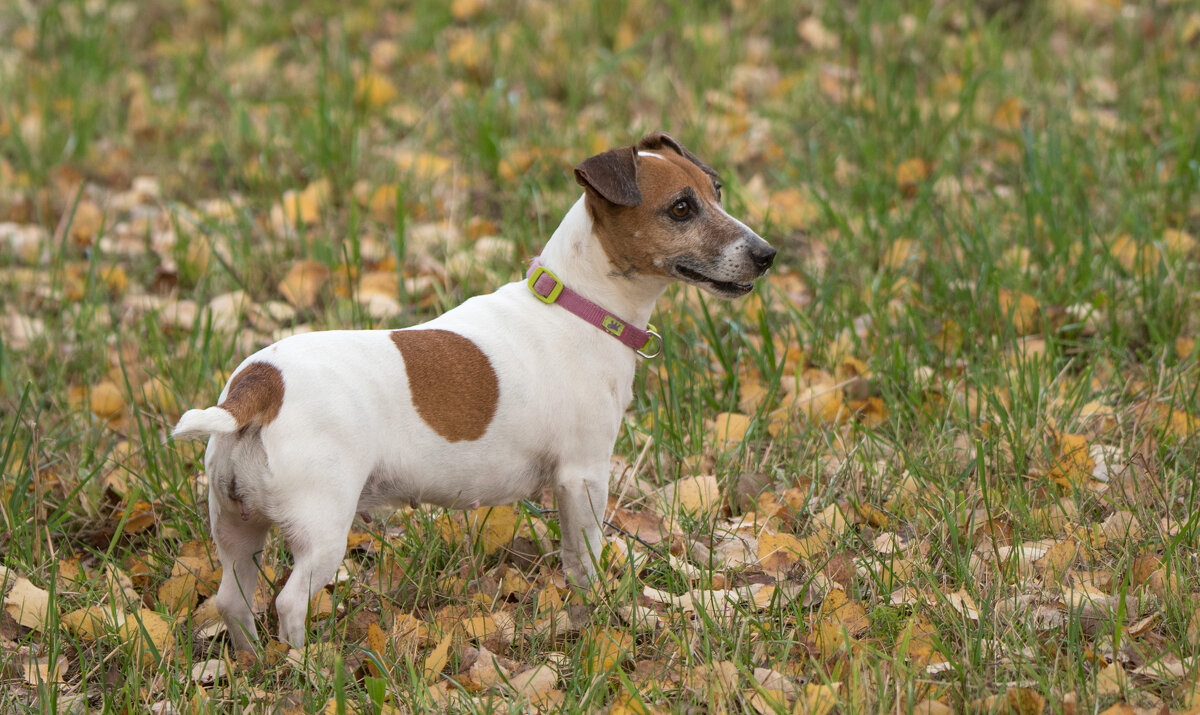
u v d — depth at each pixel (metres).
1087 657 5.13
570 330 5.68
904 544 6.27
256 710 5.06
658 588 6.10
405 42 14.40
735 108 12.40
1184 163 10.21
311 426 5.07
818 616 5.53
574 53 13.59
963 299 8.52
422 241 10.05
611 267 5.75
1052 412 7.23
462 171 11.41
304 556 5.14
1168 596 5.42
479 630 5.57
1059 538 6.15
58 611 5.70
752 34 14.41
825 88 12.69
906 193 10.59
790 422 7.41
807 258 9.79
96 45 13.75
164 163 11.74
